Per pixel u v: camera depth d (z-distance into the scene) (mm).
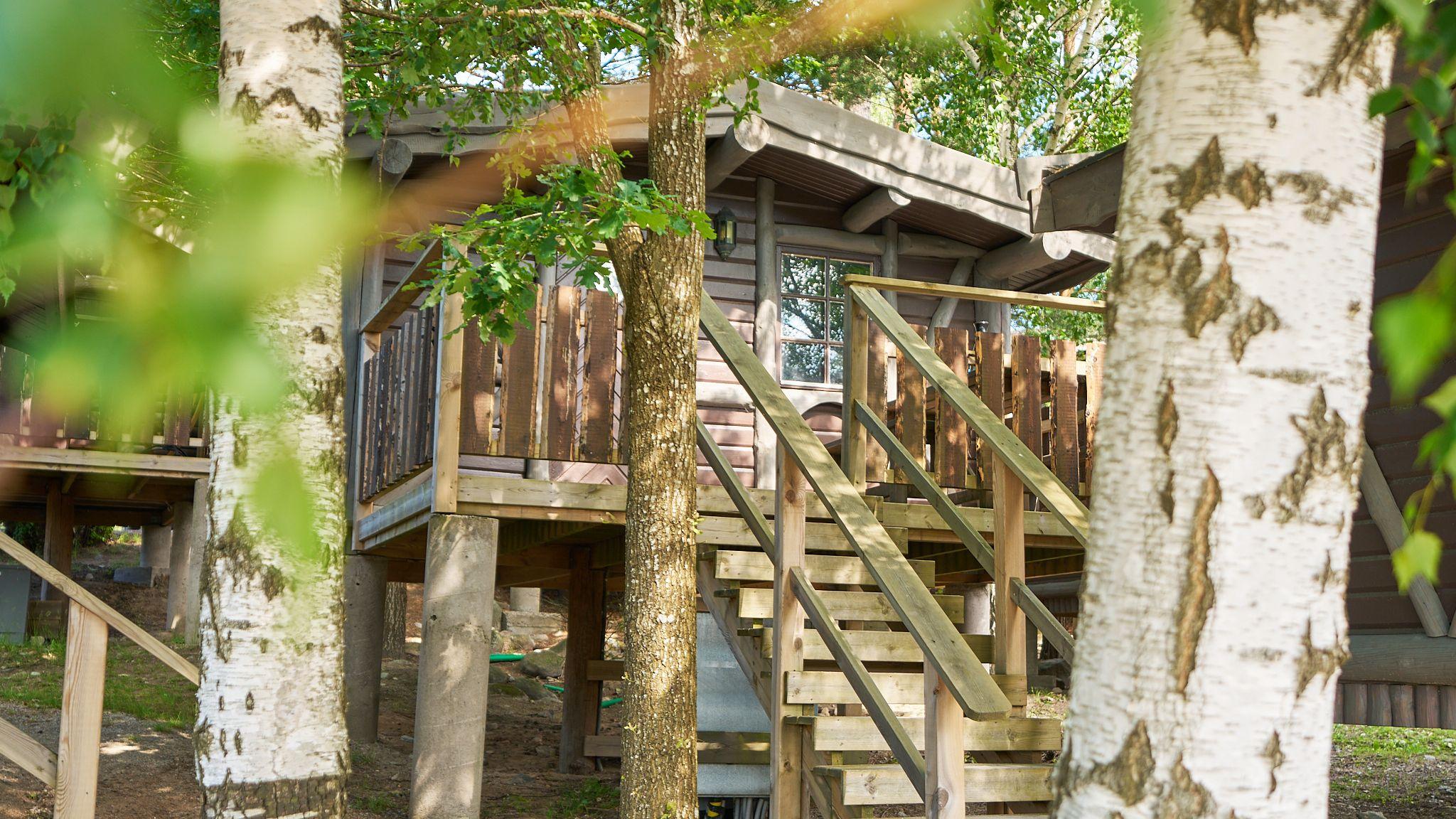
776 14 5281
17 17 475
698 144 5145
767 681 5684
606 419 6688
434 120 8812
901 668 6074
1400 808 7934
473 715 6023
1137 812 2080
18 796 5707
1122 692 2127
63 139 704
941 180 10516
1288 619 2068
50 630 11766
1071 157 10938
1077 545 7078
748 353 6043
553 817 7348
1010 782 4738
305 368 3273
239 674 3289
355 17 6016
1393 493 5789
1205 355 2119
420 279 7336
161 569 14812
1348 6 2135
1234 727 2051
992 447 5438
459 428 6344
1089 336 20406
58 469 10102
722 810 7586
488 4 5277
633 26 5246
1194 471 2105
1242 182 2119
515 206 4750
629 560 4879
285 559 685
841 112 10117
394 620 14445
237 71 3213
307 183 605
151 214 1200
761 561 6016
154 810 5941
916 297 11484
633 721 4738
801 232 10953
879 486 8086
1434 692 5520
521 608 17141
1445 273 739
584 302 6812
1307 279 2111
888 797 4707
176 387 564
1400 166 5441
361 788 7285
